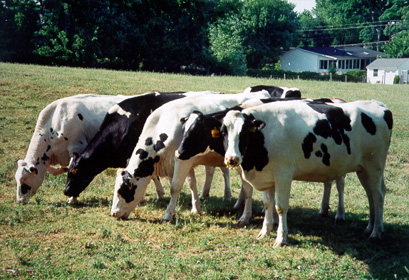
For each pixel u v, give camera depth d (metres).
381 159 7.88
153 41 43.94
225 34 54.41
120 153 9.31
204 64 47.69
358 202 9.96
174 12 45.91
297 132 7.26
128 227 7.90
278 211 7.30
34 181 9.43
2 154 11.80
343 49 83.56
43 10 40.31
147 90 20.44
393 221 8.69
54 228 7.71
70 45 39.59
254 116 7.26
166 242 7.26
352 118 7.61
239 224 8.34
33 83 18.97
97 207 9.02
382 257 7.07
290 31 76.38
